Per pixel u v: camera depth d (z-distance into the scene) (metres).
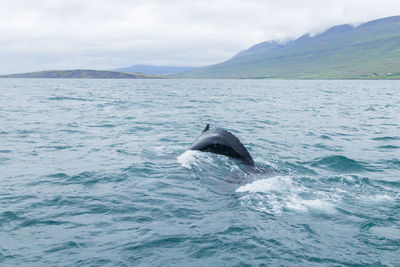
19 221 8.30
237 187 10.90
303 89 105.62
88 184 11.25
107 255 6.76
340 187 11.17
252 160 13.66
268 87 124.25
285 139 20.22
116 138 19.83
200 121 27.92
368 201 9.95
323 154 16.31
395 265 6.54
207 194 10.30
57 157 15.05
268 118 30.59
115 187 10.96
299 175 12.55
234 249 7.06
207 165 13.07
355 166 14.23
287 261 6.66
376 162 14.95
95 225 8.13
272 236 7.65
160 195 10.20
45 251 6.89
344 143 19.25
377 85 144.75
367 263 6.60
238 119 29.64
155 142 18.62
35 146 17.39
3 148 16.77
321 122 28.16
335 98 61.22
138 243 7.25
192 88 108.44
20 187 10.89
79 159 14.67
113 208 9.19
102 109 37.28
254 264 6.54
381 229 8.09
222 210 9.09
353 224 8.35
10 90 81.81
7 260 6.52
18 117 29.23
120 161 14.29
